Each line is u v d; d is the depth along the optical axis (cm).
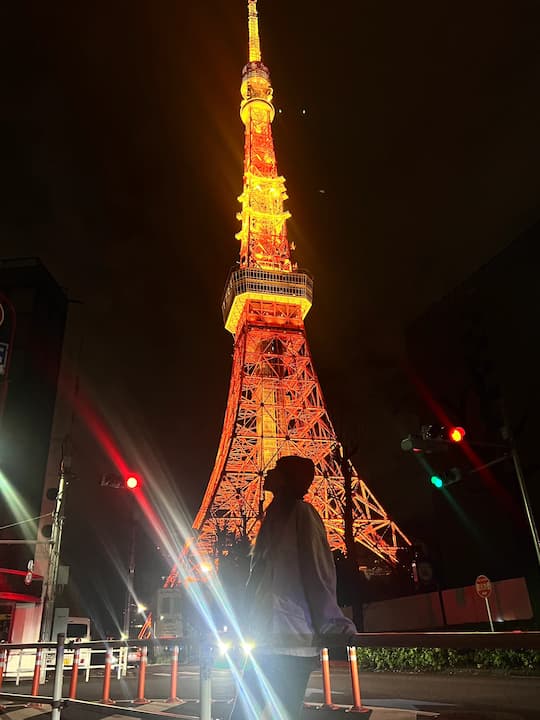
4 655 998
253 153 11219
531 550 2316
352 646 288
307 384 8369
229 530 6969
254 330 9038
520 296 3341
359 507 6262
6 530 4756
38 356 5500
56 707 719
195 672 2528
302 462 375
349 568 3556
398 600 3522
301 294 9488
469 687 1539
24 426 5088
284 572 333
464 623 2930
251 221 10594
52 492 2403
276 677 314
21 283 5638
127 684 1942
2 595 2783
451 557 3641
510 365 3275
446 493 3694
